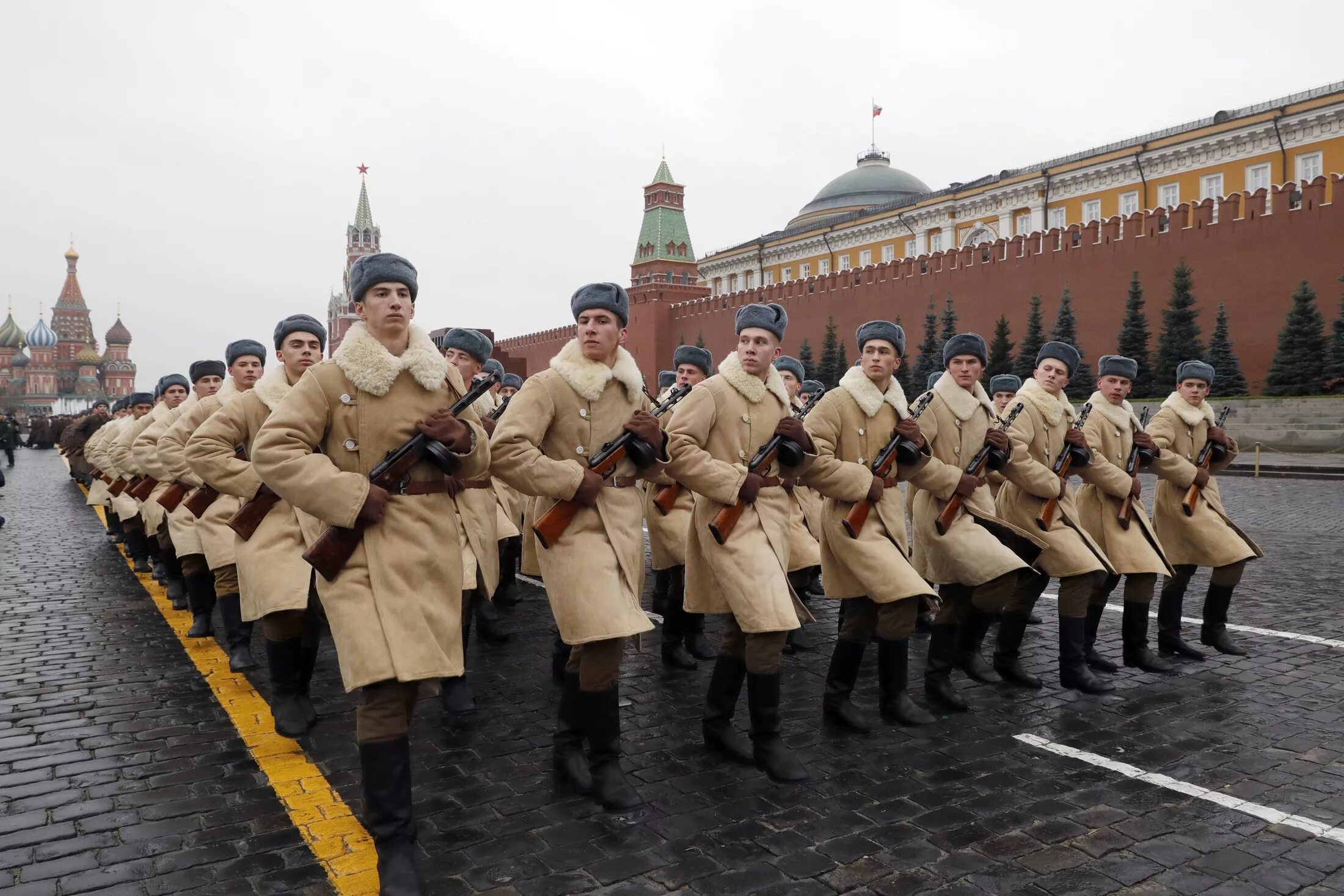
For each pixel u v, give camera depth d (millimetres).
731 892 3021
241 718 4824
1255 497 16016
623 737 4559
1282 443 23953
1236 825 3516
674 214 50781
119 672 5688
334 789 3889
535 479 3705
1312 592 7957
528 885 3064
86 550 11055
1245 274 26609
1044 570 5363
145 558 9445
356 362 3350
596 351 3979
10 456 28844
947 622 5070
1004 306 32312
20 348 128000
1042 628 7090
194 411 6062
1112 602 7922
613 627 3623
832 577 4738
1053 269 30953
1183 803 3719
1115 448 5875
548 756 4289
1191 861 3232
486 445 3537
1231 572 5977
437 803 3744
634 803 3668
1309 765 4117
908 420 4875
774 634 4031
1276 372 25078
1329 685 5344
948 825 3523
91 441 11906
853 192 56031
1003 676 5508
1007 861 3234
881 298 36625
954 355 5406
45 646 6352
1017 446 5434
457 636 3416
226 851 3326
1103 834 3447
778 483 4430
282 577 4492
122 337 123625
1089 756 4254
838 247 49344
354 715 4883
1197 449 6430
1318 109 30547
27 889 3037
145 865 3217
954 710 4961
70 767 4125
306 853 3316
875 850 3318
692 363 7535
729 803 3748
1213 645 6137
